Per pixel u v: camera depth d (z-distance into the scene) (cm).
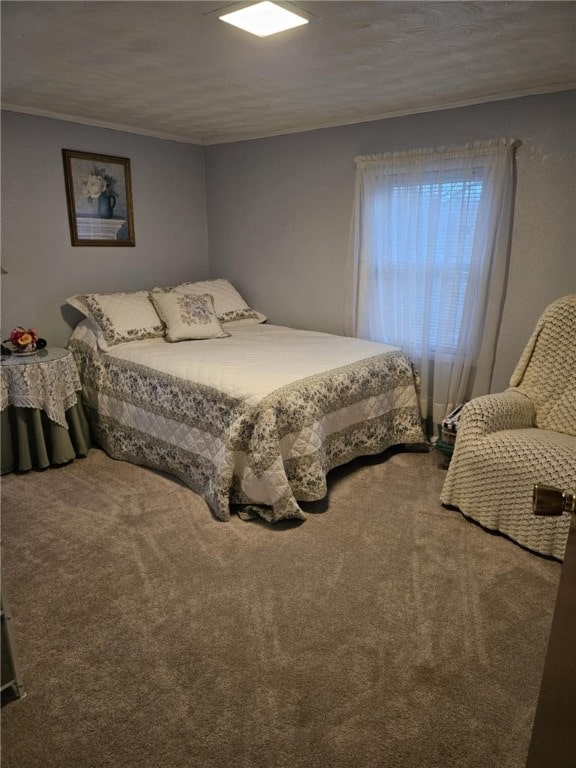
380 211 361
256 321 443
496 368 335
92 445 371
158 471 328
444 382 355
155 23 197
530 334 319
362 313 386
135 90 294
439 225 338
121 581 221
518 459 241
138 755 147
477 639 189
